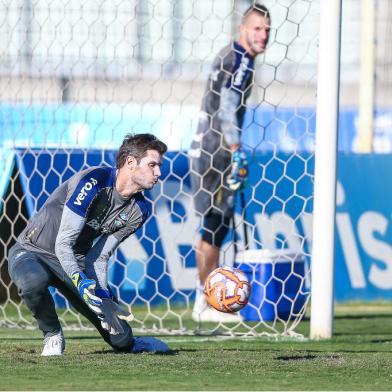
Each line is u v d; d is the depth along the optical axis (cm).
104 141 3438
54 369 1495
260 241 2909
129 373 1461
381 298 3117
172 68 4619
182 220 2883
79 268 1541
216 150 2566
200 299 2600
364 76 3588
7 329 2347
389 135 3847
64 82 3803
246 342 2042
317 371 1510
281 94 4506
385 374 1490
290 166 2933
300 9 4369
